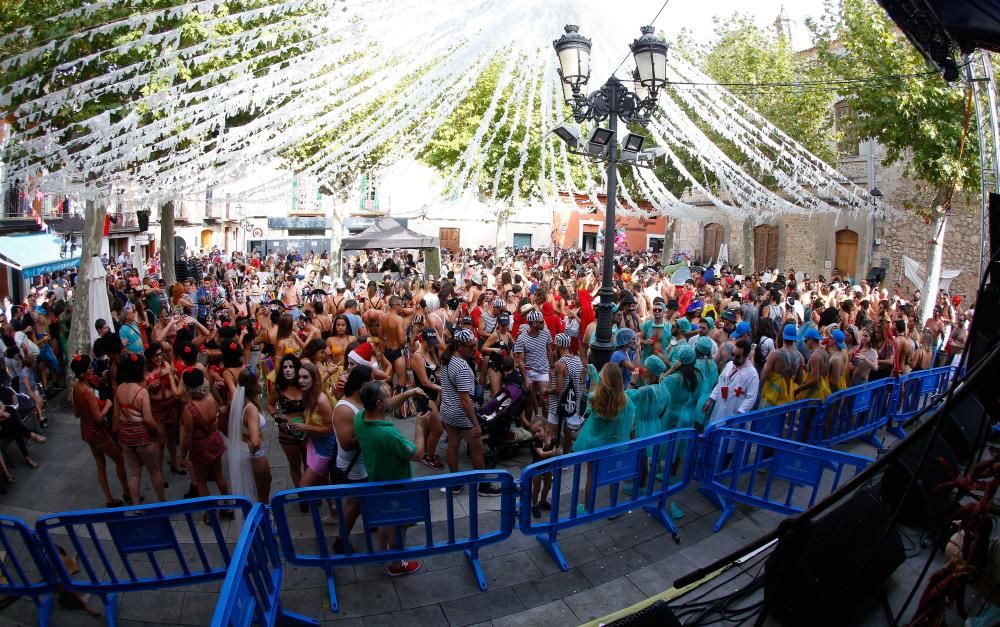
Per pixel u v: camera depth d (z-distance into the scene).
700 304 11.37
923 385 8.64
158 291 12.34
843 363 7.62
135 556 5.21
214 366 6.92
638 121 7.88
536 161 15.12
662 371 6.67
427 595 4.77
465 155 11.62
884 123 13.54
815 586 3.37
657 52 7.21
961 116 12.66
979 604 2.91
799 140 17.84
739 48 18.84
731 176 11.55
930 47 4.01
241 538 3.74
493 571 5.09
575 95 7.55
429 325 9.56
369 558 4.68
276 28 5.70
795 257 25.58
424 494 4.64
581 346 10.72
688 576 3.28
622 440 5.79
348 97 6.72
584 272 17.73
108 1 5.29
